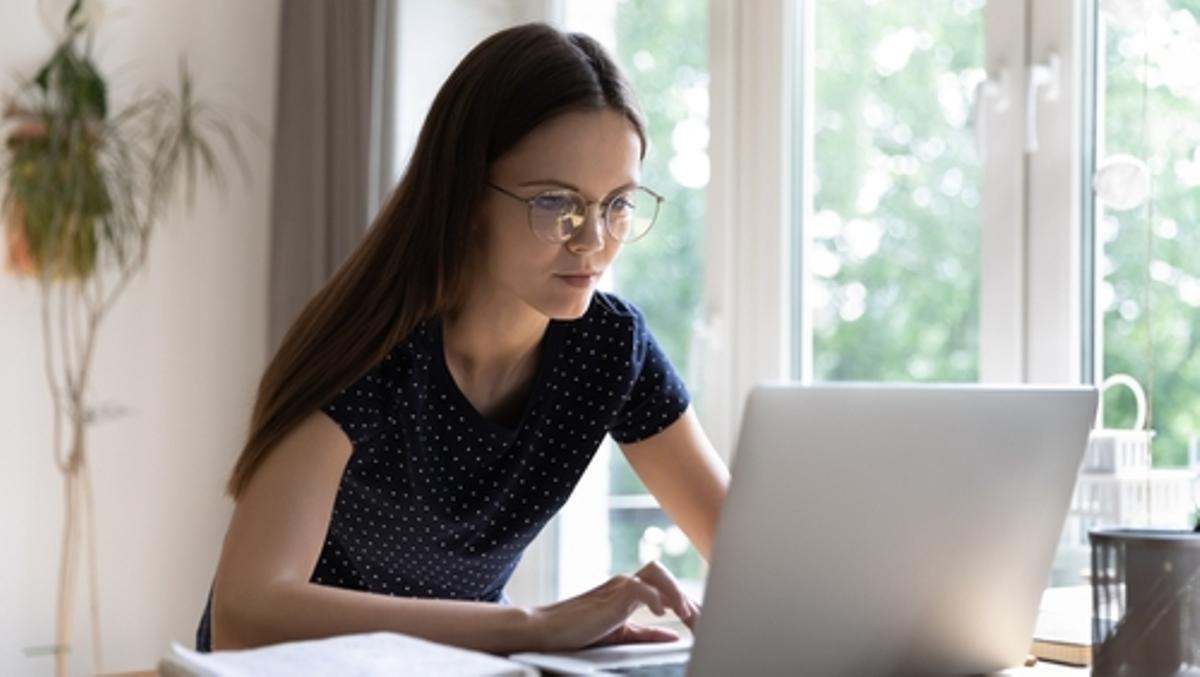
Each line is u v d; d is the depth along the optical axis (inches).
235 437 145.9
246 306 146.6
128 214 137.1
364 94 133.1
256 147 146.9
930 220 118.3
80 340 140.3
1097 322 105.7
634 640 57.8
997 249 111.8
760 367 131.6
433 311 63.2
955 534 51.2
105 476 141.7
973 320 114.5
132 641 142.5
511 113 61.7
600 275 63.3
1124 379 103.0
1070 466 54.0
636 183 63.4
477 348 66.7
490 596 74.9
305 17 137.9
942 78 117.5
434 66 134.2
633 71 140.6
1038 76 108.4
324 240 135.9
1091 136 106.4
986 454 50.9
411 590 71.5
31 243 134.3
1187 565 50.6
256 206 146.9
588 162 61.4
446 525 68.8
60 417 139.1
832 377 126.7
